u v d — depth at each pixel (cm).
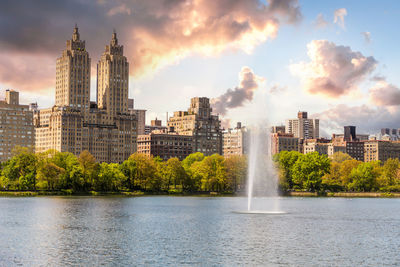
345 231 15050
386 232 14912
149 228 15300
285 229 15300
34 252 11481
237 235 14000
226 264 10512
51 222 16488
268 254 11475
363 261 10850
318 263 10669
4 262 10562
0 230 14612
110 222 16712
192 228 15350
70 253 11400
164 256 11175
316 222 17225
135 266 10300
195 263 10575
